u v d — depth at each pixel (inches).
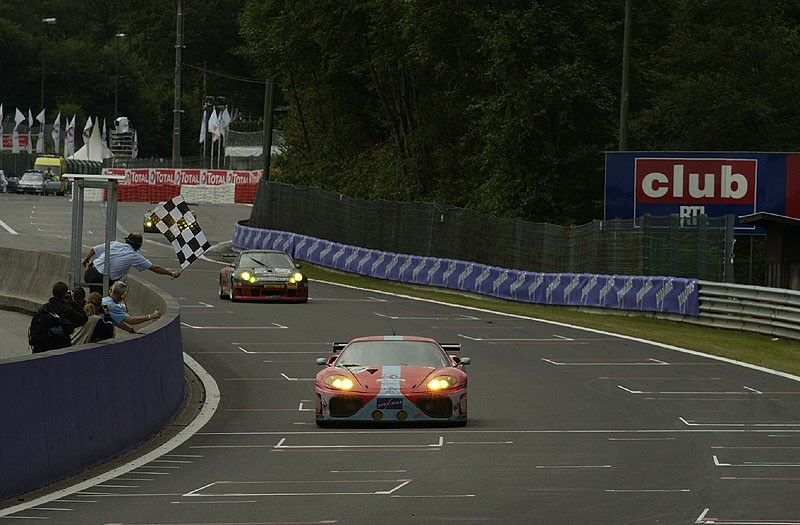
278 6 6530.5
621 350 2662.4
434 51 5310.0
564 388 2134.6
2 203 7736.2
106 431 1460.4
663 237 3395.7
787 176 3841.0
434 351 1839.3
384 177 6259.8
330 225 5103.3
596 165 4931.1
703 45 5177.2
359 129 6860.2
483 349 2664.9
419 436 1640.0
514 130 4793.3
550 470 1354.6
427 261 4256.9
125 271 2242.9
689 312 3228.3
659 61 5354.3
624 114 3818.9
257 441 1615.4
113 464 1428.4
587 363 2459.4
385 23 5767.7
